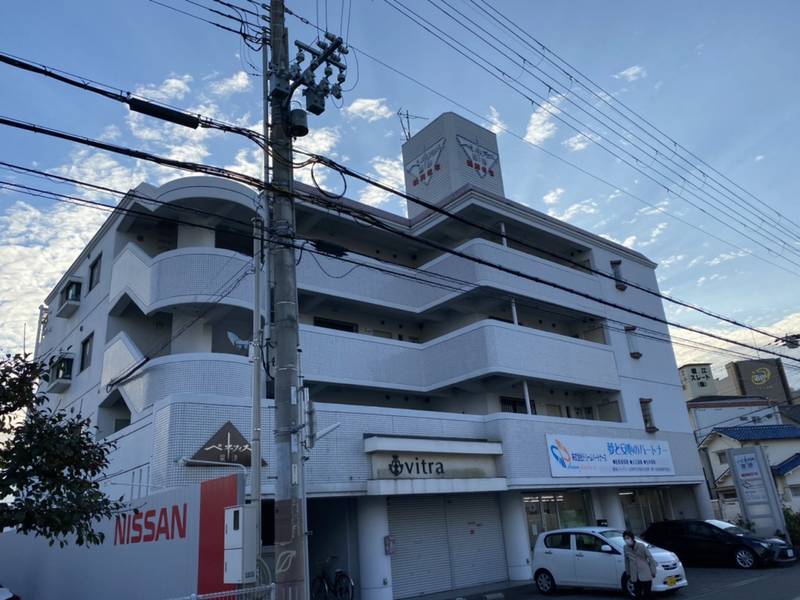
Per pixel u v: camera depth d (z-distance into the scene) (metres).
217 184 17.67
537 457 19.75
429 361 22.06
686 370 64.12
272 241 9.48
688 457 26.70
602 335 25.89
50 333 26.69
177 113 8.44
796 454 31.84
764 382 61.22
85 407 20.50
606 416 25.22
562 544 16.30
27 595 16.62
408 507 17.73
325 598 15.96
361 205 22.52
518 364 20.95
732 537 19.16
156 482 13.15
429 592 17.25
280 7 10.87
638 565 12.76
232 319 18.20
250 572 9.41
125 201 19.61
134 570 12.42
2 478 8.38
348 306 22.08
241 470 13.45
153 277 16.97
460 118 27.47
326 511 17.56
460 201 23.03
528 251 26.23
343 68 10.55
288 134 10.09
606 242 27.98
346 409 16.28
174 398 13.35
